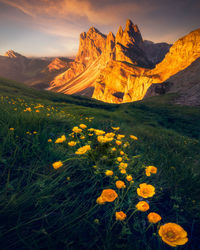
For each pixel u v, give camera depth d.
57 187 1.16
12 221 0.85
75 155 1.65
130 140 3.04
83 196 1.19
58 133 2.50
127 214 1.15
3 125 1.94
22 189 1.02
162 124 19.34
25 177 1.21
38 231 0.79
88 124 4.43
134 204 1.24
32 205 0.97
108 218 1.07
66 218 0.94
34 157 1.49
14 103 6.28
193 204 1.33
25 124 2.22
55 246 0.80
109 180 1.47
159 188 1.55
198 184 1.58
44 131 2.12
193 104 37.97
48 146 1.74
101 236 0.89
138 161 2.00
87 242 0.85
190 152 3.50
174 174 1.80
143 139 4.16
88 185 1.33
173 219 1.17
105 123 5.64
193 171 1.99
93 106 45.06
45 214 0.93
